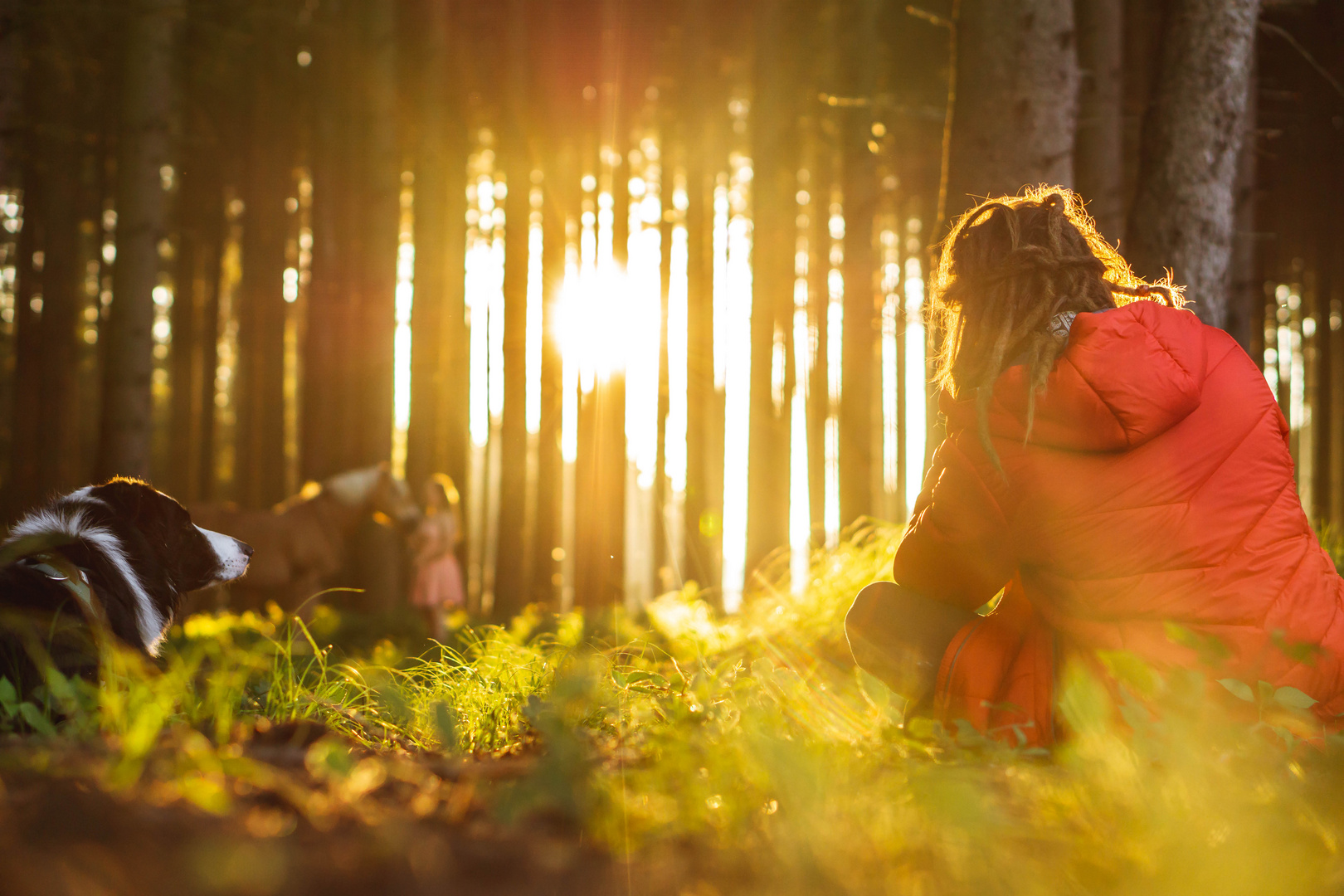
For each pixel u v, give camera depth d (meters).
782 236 18.58
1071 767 1.80
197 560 3.32
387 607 13.35
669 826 1.47
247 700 2.72
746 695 2.39
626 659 3.44
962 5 5.39
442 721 1.89
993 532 2.26
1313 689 1.98
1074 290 2.24
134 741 1.48
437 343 15.16
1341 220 15.71
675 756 1.73
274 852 1.22
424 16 14.88
